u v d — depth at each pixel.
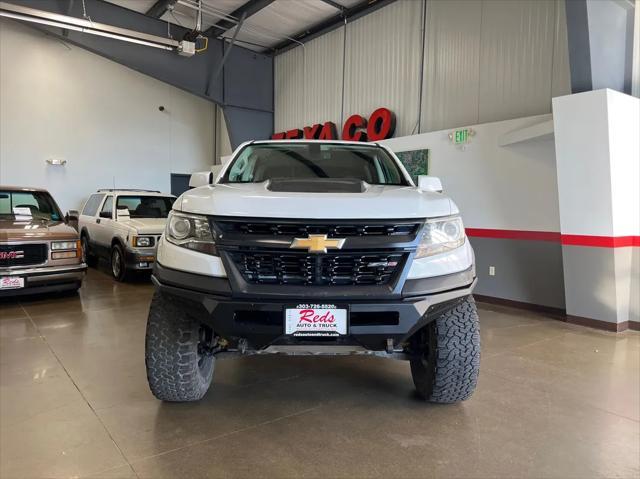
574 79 5.02
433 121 7.77
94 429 2.46
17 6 7.23
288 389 3.06
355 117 9.09
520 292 6.03
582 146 4.89
